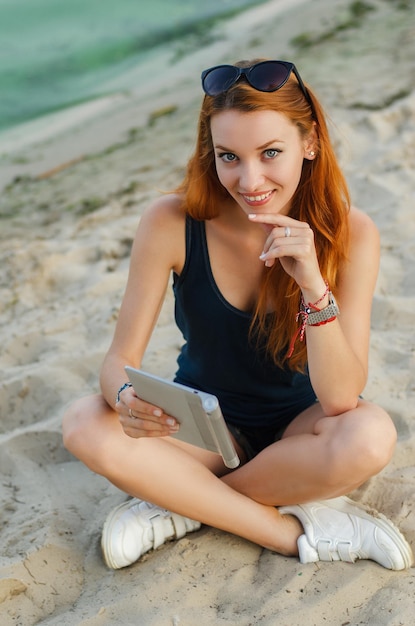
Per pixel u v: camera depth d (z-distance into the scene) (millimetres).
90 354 3322
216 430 1979
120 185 5352
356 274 2336
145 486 2230
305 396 2477
